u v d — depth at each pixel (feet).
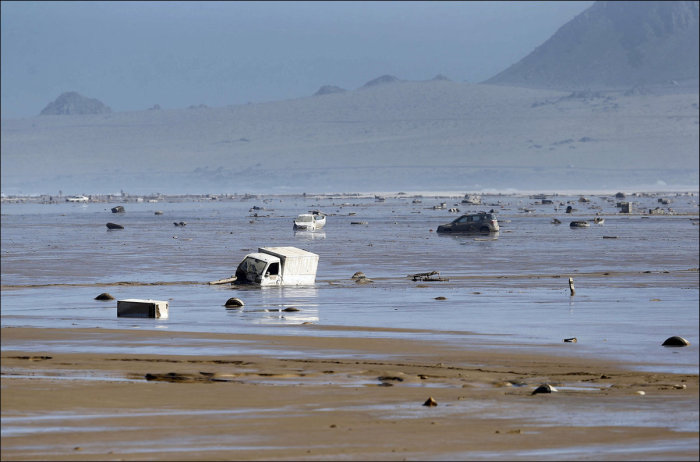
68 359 291.99
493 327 382.63
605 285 558.56
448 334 360.48
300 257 575.38
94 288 548.31
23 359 290.56
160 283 577.02
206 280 598.34
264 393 243.81
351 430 206.39
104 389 244.42
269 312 431.84
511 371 283.79
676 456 186.91
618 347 331.98
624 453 189.06
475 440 198.59
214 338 342.03
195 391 244.63
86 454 185.26
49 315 417.28
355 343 334.65
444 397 241.76
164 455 185.06
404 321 398.62
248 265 569.23
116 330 360.89
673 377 276.21
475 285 560.61
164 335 348.59
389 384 258.78
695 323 392.27
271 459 182.91
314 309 445.37
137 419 214.28
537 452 189.47
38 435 199.31
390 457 185.06
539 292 519.60
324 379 265.13
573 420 216.74
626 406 232.32
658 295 503.61
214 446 192.03
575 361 303.07
